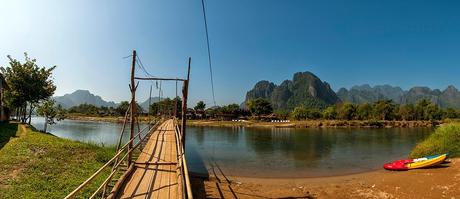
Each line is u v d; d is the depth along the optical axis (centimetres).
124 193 992
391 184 1745
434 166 2098
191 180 1934
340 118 11231
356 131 7025
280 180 2038
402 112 11381
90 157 1747
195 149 3631
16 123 3069
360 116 11106
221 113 12462
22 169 1355
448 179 1695
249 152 3409
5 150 1625
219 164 2619
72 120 10838
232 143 4350
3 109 3162
